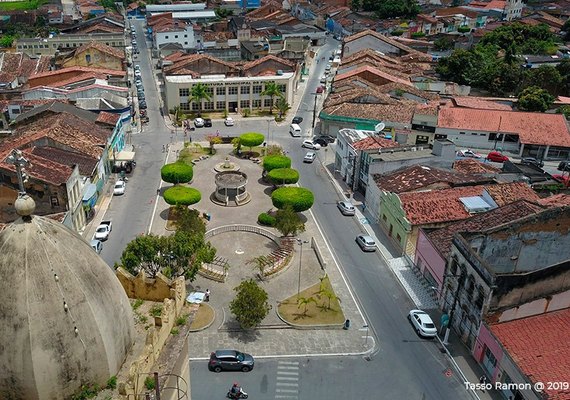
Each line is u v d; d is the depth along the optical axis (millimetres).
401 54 163750
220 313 56531
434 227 65625
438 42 174750
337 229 74688
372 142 86250
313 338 53500
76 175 69688
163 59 144125
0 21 196000
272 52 158750
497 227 50781
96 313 21797
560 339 46594
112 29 172875
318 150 103438
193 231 62125
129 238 70750
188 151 98500
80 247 22438
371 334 54281
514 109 120375
